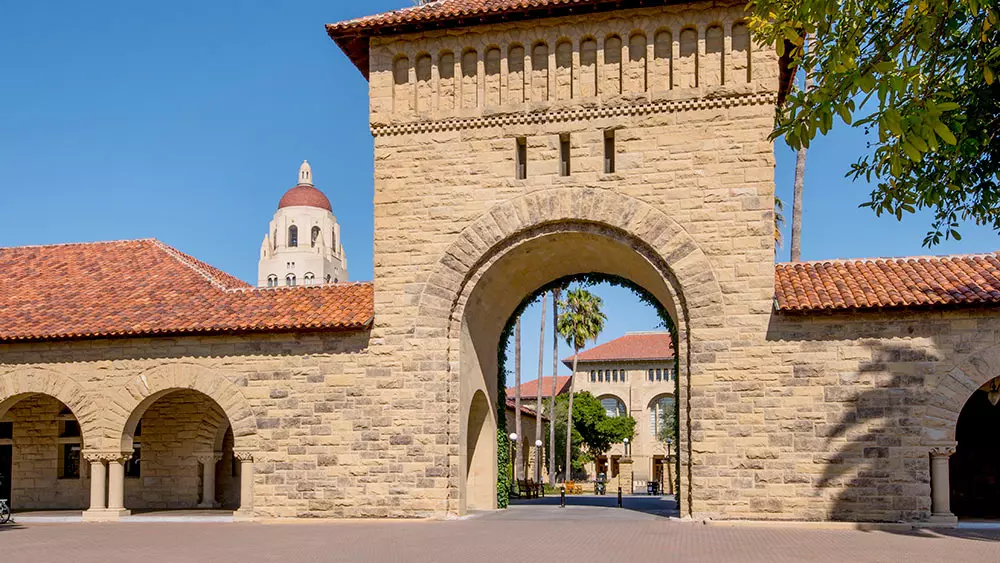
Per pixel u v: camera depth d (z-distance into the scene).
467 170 24.25
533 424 62.97
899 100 10.95
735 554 16.14
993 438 25.62
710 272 22.53
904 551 16.52
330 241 129.12
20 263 31.39
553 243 24.44
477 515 24.75
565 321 65.88
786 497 21.50
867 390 21.45
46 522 24.84
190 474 30.16
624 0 22.94
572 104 23.70
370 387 24.05
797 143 11.77
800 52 14.17
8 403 26.11
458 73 24.41
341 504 23.80
